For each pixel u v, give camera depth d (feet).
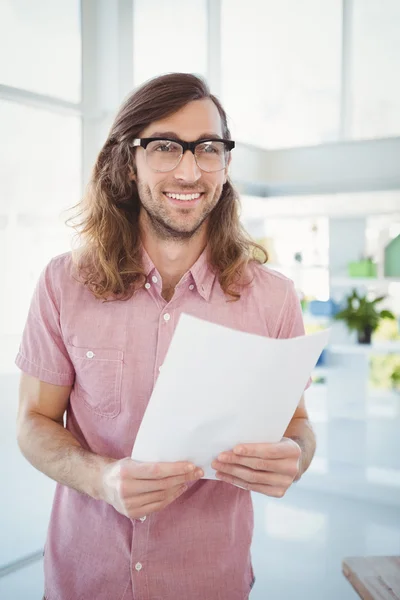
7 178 10.21
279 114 15.07
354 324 14.16
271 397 3.14
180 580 3.92
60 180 10.98
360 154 13.96
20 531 9.84
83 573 4.02
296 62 14.93
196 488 3.95
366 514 11.91
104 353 3.97
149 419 3.03
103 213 4.17
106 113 11.34
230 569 4.01
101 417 4.03
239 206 4.42
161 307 4.01
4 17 9.86
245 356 2.92
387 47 14.26
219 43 13.89
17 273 10.45
